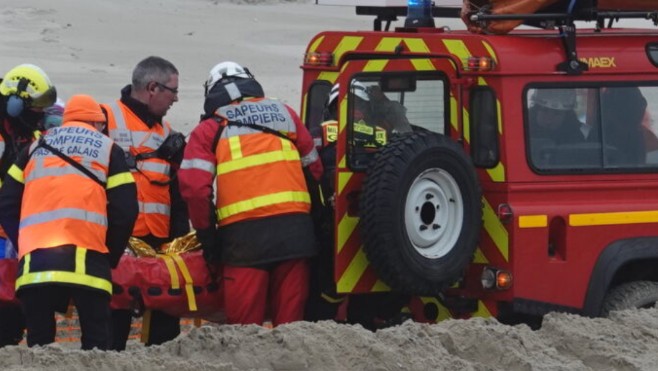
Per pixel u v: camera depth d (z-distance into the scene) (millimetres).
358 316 21719
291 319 20312
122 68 78688
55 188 18266
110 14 106750
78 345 22719
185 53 87312
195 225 19922
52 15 103188
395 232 19281
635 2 21219
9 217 18969
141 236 21281
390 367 16031
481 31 21531
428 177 19734
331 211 20844
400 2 24297
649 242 21172
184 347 16578
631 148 21297
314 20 109500
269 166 20047
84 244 18203
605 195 21047
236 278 20016
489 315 20719
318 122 23391
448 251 19844
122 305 19922
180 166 20438
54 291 18188
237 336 16625
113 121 21281
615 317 18906
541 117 20641
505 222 20375
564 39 20797
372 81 20562
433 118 21047
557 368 16547
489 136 20547
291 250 19953
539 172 20516
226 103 20250
